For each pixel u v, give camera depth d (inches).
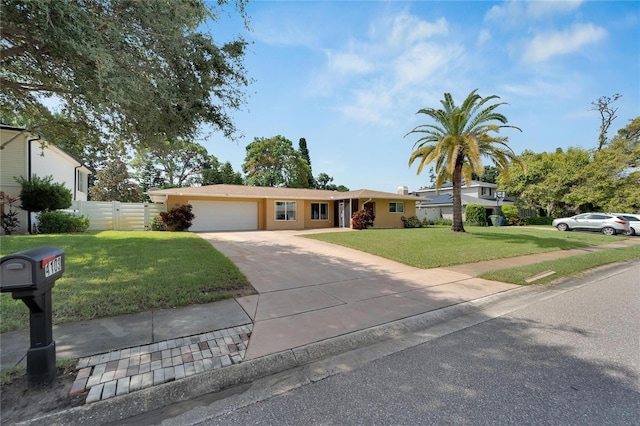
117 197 1101.1
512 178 1154.7
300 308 180.4
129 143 296.8
